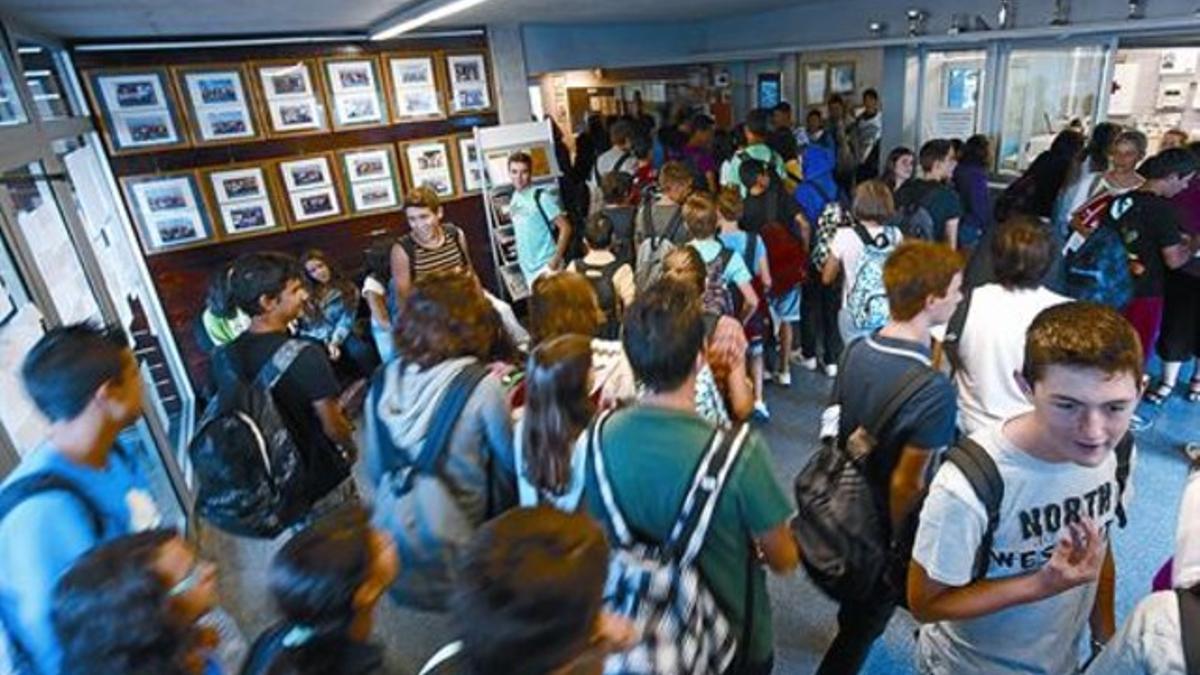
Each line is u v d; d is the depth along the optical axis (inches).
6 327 74.3
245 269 77.8
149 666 32.3
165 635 32.9
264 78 172.1
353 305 163.6
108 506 50.9
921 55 229.0
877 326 114.7
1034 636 47.4
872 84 261.3
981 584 44.1
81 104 151.3
